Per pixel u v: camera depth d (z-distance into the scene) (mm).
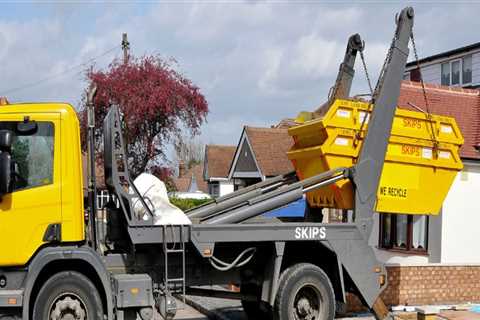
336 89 10633
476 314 10484
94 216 8109
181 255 8617
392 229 15867
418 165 9969
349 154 9477
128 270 8398
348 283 9469
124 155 8227
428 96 17328
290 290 8750
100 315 7656
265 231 8656
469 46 22906
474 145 15266
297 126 10148
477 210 14641
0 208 7500
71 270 7781
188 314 11070
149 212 8156
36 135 7715
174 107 20359
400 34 9664
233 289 10516
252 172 31031
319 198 10133
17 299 7379
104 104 19609
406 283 11055
